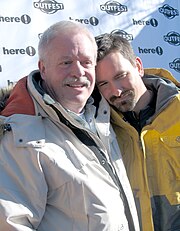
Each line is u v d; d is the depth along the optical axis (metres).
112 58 2.05
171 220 2.00
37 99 1.81
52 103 1.78
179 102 2.12
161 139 2.07
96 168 1.82
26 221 1.67
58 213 1.73
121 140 2.09
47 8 3.79
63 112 1.79
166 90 2.15
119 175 1.92
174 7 4.25
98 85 2.09
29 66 3.72
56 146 1.76
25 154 1.70
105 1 3.99
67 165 1.73
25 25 3.71
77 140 1.83
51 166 1.71
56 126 1.82
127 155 2.05
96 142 1.88
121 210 1.80
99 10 3.97
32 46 3.73
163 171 2.04
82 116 1.98
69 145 1.79
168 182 2.03
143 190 1.99
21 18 3.71
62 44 1.83
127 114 2.16
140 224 1.96
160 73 2.34
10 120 1.76
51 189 1.73
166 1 4.22
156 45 4.16
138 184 1.99
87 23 3.93
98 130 1.99
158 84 2.19
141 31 4.12
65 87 1.86
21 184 1.69
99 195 1.74
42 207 1.70
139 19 4.11
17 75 3.69
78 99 1.87
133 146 2.05
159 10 4.19
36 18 3.75
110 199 1.78
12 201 1.65
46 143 1.75
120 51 2.07
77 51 1.84
